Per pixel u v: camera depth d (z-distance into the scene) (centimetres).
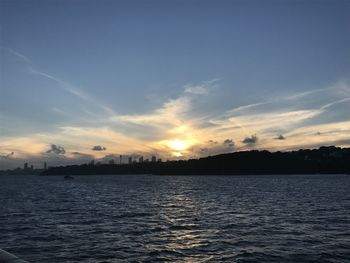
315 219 3625
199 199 6750
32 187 12900
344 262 1862
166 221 3525
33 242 2422
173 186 13275
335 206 5109
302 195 7731
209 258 1981
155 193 8875
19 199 6788
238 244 2334
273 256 1998
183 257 2011
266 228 3008
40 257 2009
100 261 1919
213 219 3678
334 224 3241
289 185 13450
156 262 1909
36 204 5616
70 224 3297
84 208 4938
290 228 3003
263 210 4591
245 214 4134
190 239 2525
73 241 2455
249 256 2006
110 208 4947
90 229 2989
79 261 1917
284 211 4444
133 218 3781
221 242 2406
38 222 3438
